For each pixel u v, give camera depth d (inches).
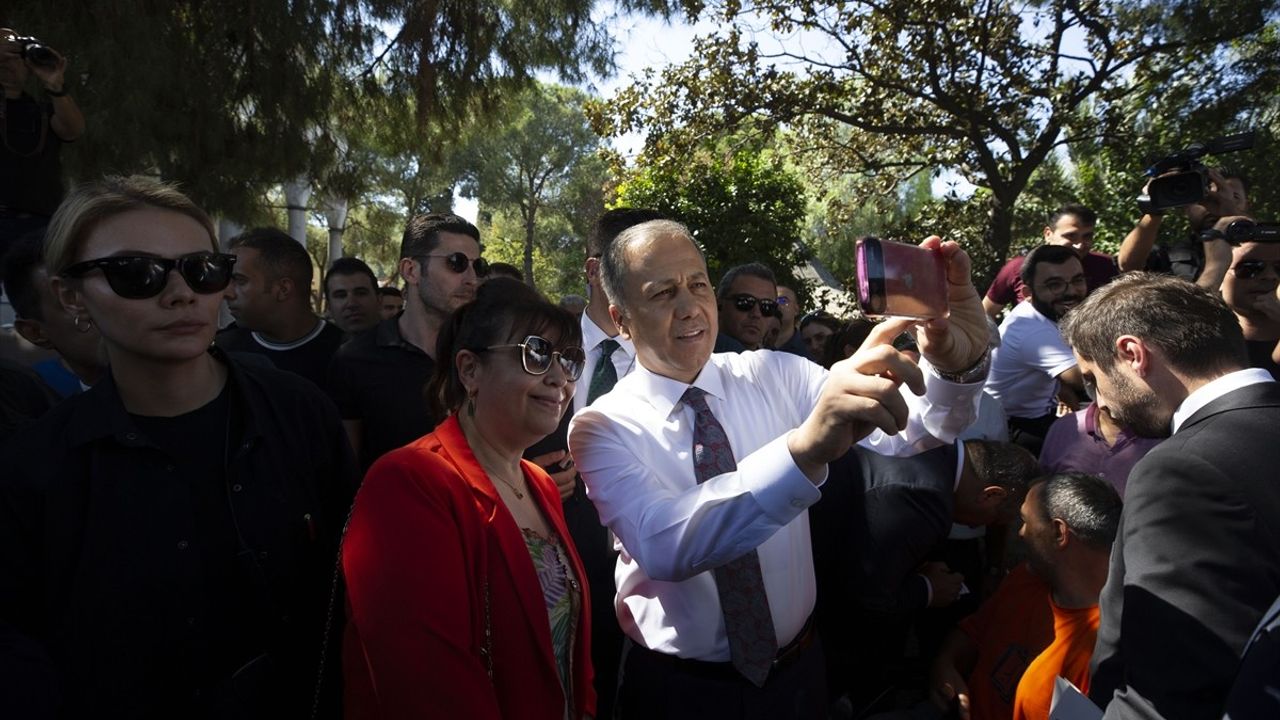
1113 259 185.6
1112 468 108.3
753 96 449.7
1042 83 440.5
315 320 153.4
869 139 544.4
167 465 65.3
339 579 70.8
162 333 63.1
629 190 446.0
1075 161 525.0
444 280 116.0
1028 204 585.3
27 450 62.5
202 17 251.3
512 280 75.5
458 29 288.8
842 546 97.9
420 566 62.1
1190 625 53.1
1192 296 65.1
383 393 114.5
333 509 76.2
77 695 61.4
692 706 77.9
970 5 433.1
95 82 215.0
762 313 152.6
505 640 66.5
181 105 237.9
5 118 124.0
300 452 72.5
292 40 257.3
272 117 262.7
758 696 76.9
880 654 103.9
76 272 61.9
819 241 865.5
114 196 63.1
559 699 68.8
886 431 49.6
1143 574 56.5
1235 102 420.2
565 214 1614.2
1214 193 130.0
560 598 74.7
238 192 264.8
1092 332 69.1
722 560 59.0
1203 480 55.7
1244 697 47.1
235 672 66.7
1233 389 60.9
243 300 144.5
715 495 58.2
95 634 61.7
